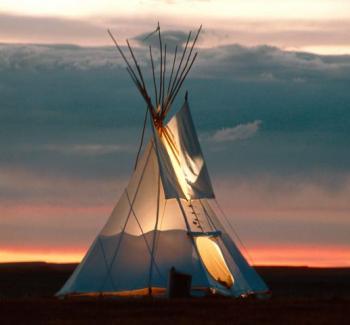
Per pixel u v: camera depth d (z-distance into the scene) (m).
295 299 54.38
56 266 143.00
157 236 57.09
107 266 56.66
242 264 59.62
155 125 59.53
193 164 59.78
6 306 50.56
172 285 54.44
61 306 50.44
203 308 49.19
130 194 58.81
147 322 44.00
